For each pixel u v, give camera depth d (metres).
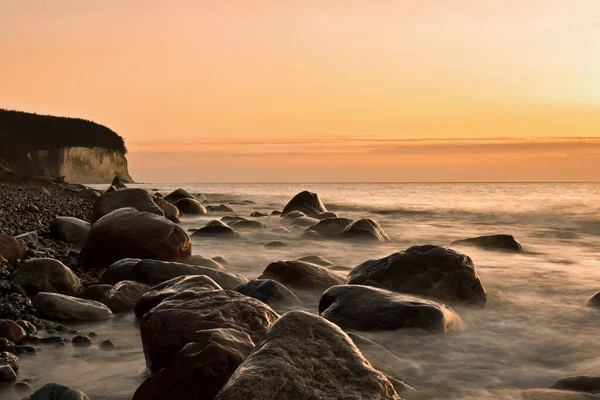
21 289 6.77
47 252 10.05
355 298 5.95
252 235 14.31
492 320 6.31
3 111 122.38
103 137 130.38
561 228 18.80
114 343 5.37
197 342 4.01
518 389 4.16
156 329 4.59
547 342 5.45
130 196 14.74
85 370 4.63
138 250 8.97
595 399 3.91
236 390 3.17
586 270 9.76
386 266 7.18
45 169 116.19
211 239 13.63
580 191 56.72
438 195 45.56
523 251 12.30
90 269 9.06
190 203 23.33
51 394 3.63
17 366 4.59
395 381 4.21
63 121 127.25
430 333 5.45
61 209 20.42
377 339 5.34
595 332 5.82
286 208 21.00
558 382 4.24
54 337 5.38
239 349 3.93
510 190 62.16
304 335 3.64
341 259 11.10
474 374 4.50
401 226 19.80
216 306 4.80
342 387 3.32
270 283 6.91
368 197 42.53
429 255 7.15
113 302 6.55
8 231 12.08
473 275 7.03
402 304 5.68
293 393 3.22
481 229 18.61
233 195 46.75
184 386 3.69
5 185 31.88
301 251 12.05
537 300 7.33
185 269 7.56
